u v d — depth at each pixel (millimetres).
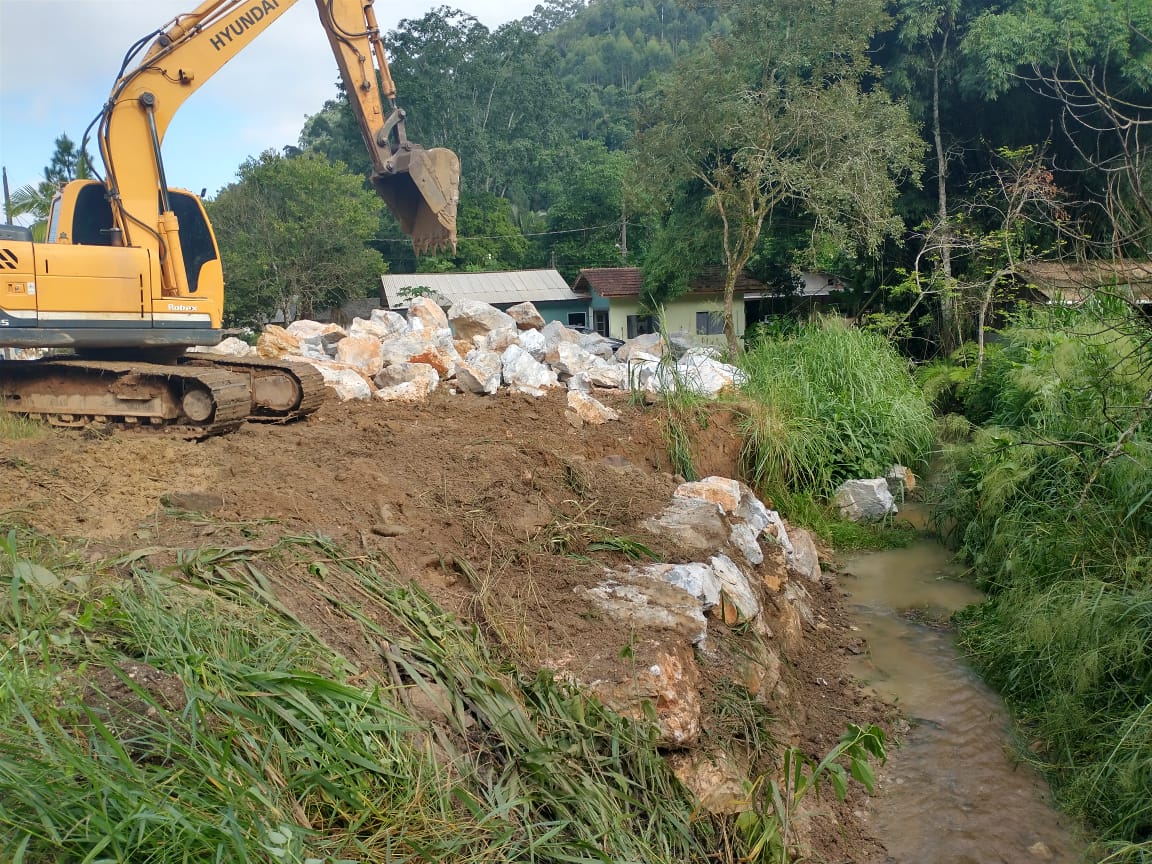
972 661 7207
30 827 2699
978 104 19500
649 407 10719
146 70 8578
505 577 5559
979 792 5535
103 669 3555
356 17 10094
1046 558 7449
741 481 10609
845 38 17125
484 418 9430
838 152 16734
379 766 3512
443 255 41750
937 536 10180
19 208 22953
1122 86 18047
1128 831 5008
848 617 8156
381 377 10945
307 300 33156
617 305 27781
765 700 5734
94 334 8164
